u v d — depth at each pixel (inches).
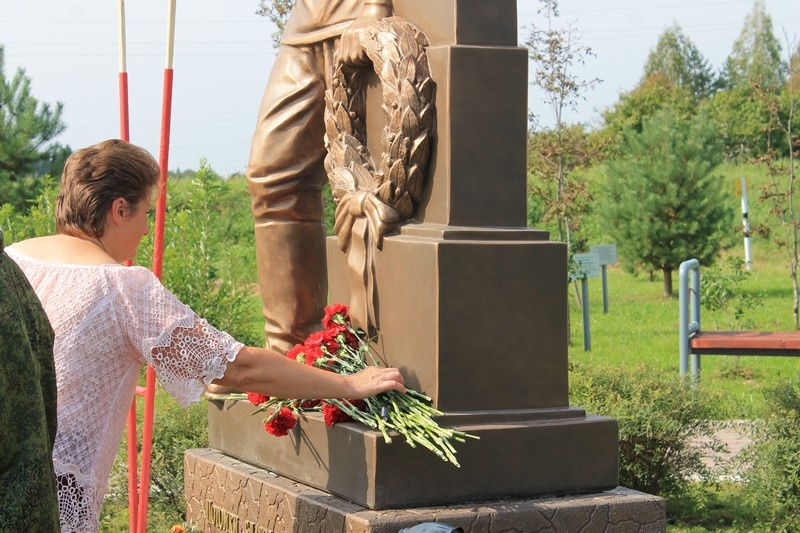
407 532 97.3
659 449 245.3
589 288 854.5
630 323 655.1
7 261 87.3
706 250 737.6
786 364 490.0
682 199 732.0
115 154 117.6
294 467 148.8
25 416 82.9
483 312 134.3
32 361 84.0
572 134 594.2
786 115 1203.2
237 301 428.8
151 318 112.0
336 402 136.4
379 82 150.3
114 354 111.5
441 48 136.9
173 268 415.8
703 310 682.2
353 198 147.5
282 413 143.8
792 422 240.4
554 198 609.6
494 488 133.3
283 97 164.9
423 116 139.2
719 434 328.8
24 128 738.2
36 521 82.1
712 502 253.9
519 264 135.7
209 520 166.9
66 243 116.3
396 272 140.7
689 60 2454.5
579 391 252.5
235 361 115.4
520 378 136.4
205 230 424.8
